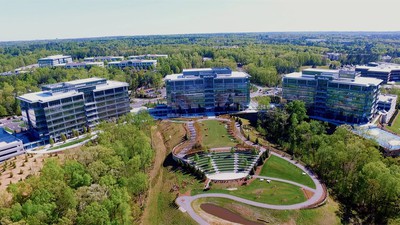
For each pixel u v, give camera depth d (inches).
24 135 6973.4
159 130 7214.6
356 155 4677.7
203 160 5442.9
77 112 7106.3
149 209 4259.4
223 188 4626.0
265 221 3848.4
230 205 4183.1
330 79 7731.3
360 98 7239.2
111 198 3661.4
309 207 4023.1
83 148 5093.5
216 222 3850.9
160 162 5689.0
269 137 6801.2
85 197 3580.2
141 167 5103.3
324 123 7155.5
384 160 4943.4
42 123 6555.1
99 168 4271.7
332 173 4869.6
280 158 5477.4
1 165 5733.3
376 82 7406.5
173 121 7583.7
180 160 5403.5
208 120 7455.7
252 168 5078.7
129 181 4271.7
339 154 4655.5
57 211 3489.2
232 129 6806.1
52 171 4065.0
